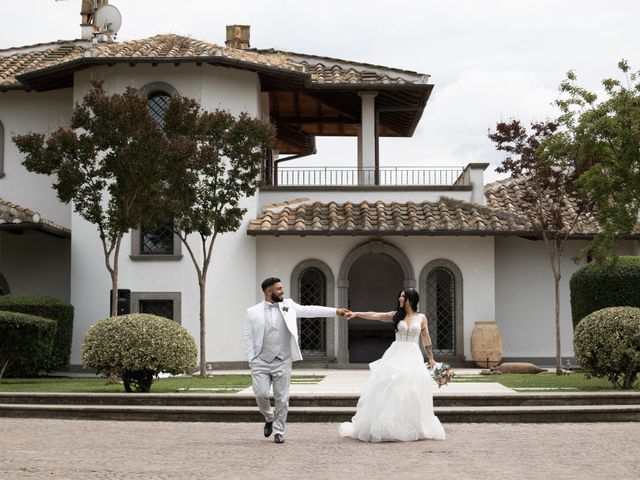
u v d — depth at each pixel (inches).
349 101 1149.1
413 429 467.5
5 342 761.0
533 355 1051.9
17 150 1069.1
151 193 801.6
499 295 1055.0
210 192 846.5
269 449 440.5
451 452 429.1
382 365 476.1
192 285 987.9
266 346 466.3
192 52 980.6
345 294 1012.5
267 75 1031.6
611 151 760.3
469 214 1020.5
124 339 649.6
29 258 1055.0
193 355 678.5
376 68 1101.1
